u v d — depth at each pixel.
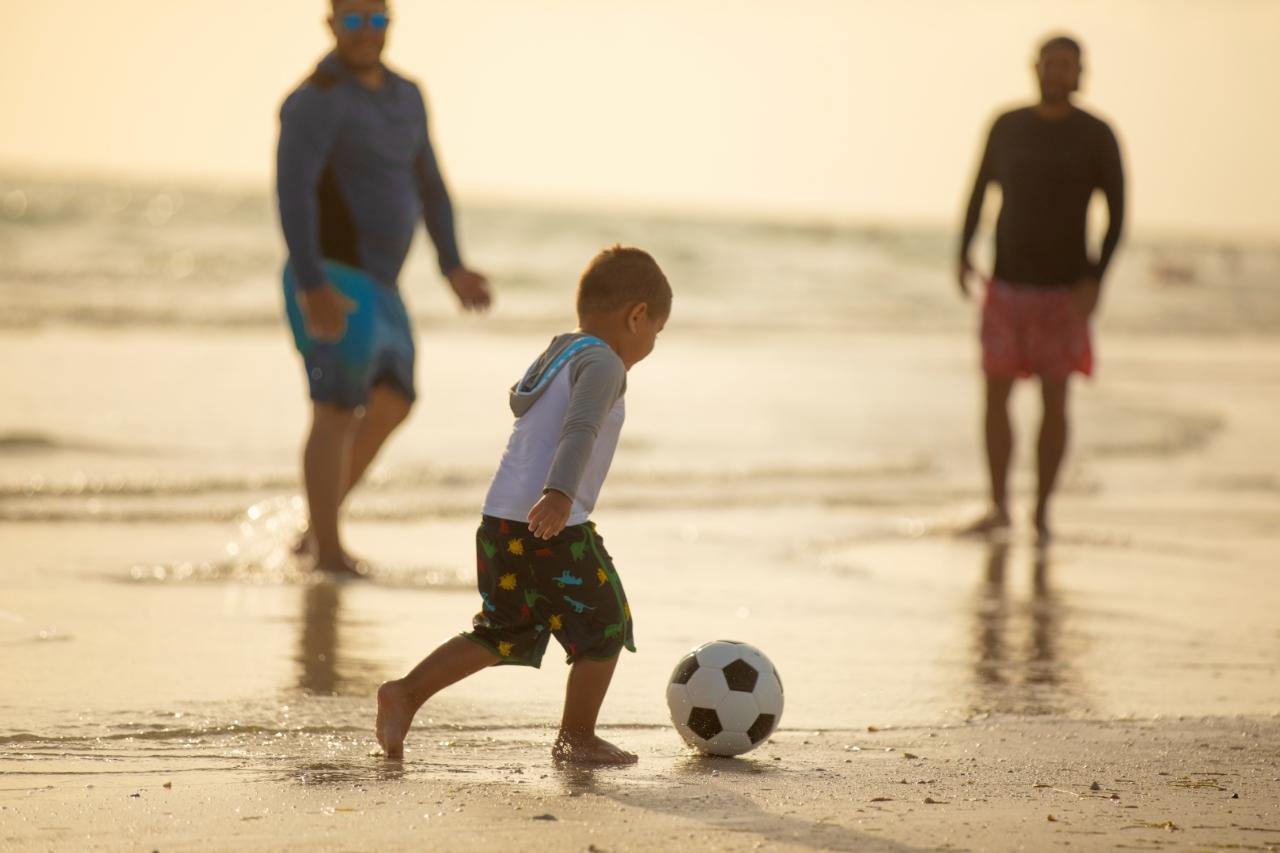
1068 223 31.53
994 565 28.00
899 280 143.62
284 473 34.28
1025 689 18.06
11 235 119.31
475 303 26.14
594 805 11.98
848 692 17.66
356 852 10.51
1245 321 133.00
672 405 51.03
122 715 15.13
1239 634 22.05
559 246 146.25
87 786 12.45
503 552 13.68
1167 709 17.08
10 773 12.88
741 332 97.44
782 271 144.38
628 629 13.97
